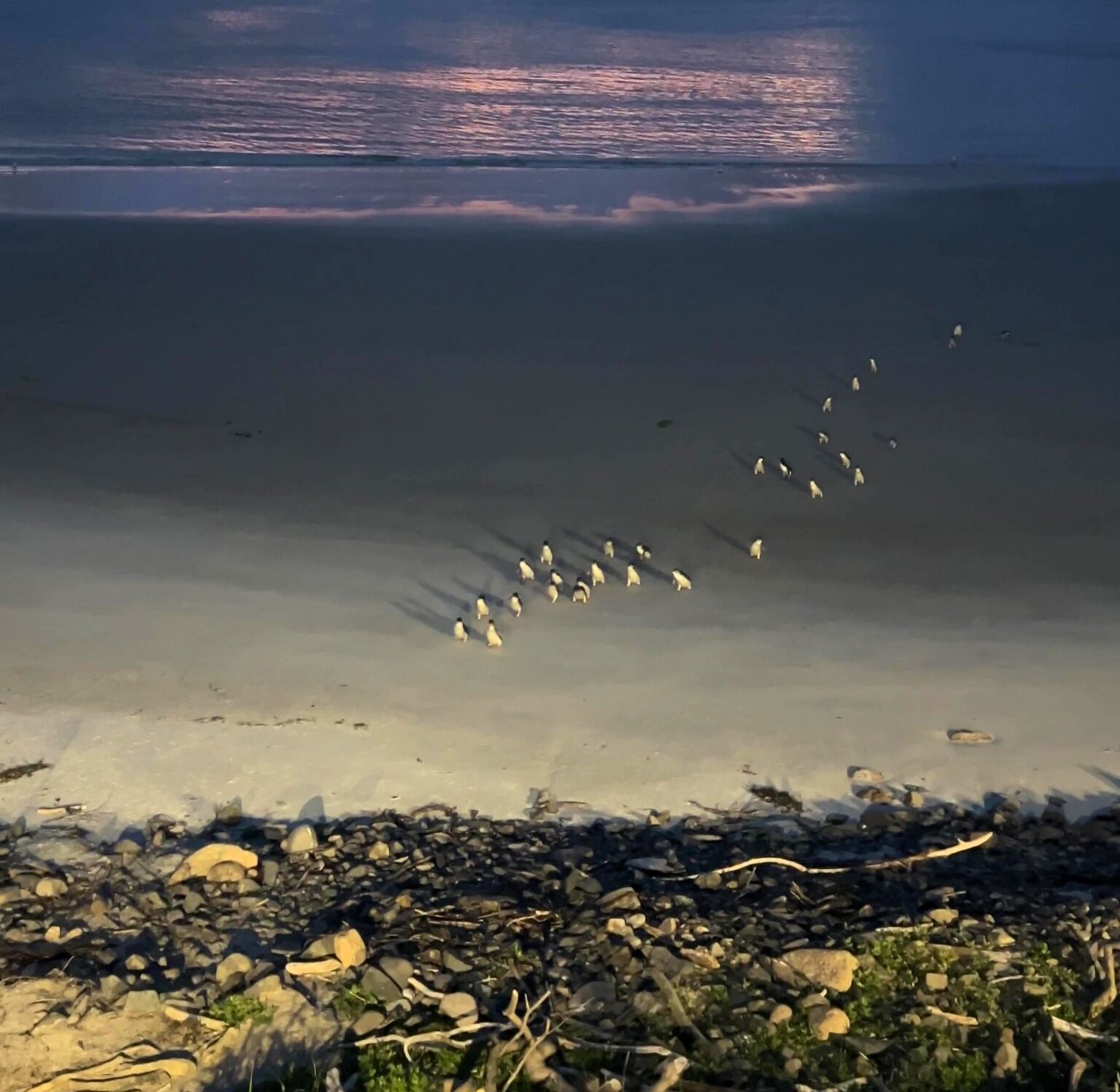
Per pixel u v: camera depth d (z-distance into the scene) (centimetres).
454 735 1121
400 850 963
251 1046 793
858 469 1719
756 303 2419
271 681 1198
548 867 944
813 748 1116
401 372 2066
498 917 884
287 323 2273
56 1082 766
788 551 1506
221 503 1611
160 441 1800
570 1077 764
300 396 1966
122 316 2291
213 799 1026
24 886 907
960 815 1030
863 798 1052
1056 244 2803
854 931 866
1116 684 1224
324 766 1073
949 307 2398
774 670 1238
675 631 1314
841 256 2711
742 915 885
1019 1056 780
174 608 1335
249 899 904
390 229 2878
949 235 2878
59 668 1211
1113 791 1063
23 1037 786
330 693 1182
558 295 2447
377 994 815
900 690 1208
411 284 2495
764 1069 772
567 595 1390
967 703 1188
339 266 2598
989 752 1114
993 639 1309
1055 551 1517
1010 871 953
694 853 974
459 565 1455
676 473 1725
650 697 1187
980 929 866
